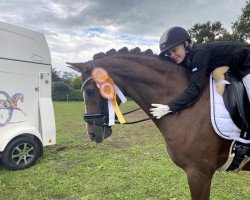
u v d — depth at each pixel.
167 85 2.92
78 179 5.37
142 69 2.96
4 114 6.17
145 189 4.66
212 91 2.71
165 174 5.26
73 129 11.52
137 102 3.07
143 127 11.16
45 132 6.85
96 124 3.04
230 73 2.80
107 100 2.97
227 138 2.66
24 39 6.48
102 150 7.55
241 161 2.80
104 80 2.90
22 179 5.55
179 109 2.78
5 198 4.80
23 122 6.53
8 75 6.24
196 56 2.66
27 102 6.61
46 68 6.96
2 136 6.07
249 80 2.64
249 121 2.69
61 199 4.63
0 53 6.08
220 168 2.94
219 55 2.71
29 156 6.41
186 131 2.74
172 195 4.43
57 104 28.25
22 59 6.47
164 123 2.87
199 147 2.70
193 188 2.77
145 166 5.87
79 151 7.58
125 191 4.67
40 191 4.96
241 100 2.66
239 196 4.46
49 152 7.55
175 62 2.96
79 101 34.81
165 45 2.87
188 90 2.69
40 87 6.85
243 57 2.67
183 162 2.81
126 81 3.01
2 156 6.08
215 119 2.62
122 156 6.75
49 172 5.90
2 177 5.69
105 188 4.83
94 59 3.08
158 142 8.22
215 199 4.27
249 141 2.70
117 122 3.08
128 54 3.03
